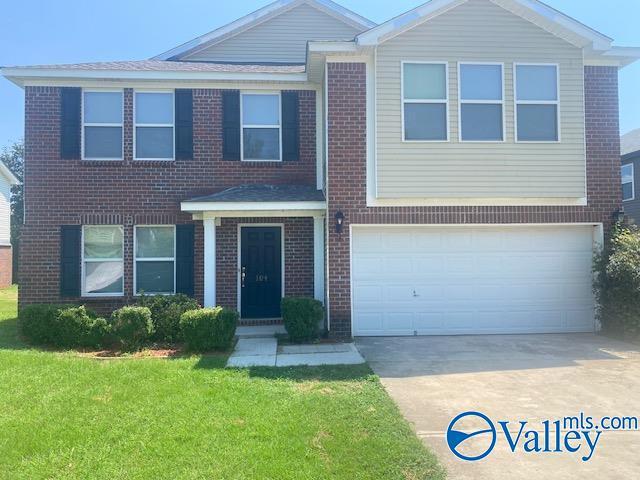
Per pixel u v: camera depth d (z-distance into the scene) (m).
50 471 3.98
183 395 5.83
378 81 9.71
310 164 11.53
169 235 11.27
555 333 10.30
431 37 9.81
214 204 9.79
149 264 11.19
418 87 9.80
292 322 9.23
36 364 7.19
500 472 4.08
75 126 10.95
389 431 4.82
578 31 9.80
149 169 11.12
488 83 9.92
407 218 9.82
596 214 10.20
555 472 4.09
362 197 9.77
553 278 10.39
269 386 6.27
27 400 5.65
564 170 9.98
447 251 10.23
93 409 5.35
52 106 10.94
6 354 7.79
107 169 11.02
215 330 8.38
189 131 11.25
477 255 10.28
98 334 8.79
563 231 10.41
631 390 6.22
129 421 5.01
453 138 9.80
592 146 10.28
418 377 6.86
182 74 11.05
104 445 4.46
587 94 10.34
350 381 6.58
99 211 10.97
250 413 5.24
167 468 4.02
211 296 9.82
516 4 9.84
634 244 9.37
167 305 9.41
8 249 24.61
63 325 8.82
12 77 10.71
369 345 9.09
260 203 9.91
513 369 7.29
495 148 9.86
